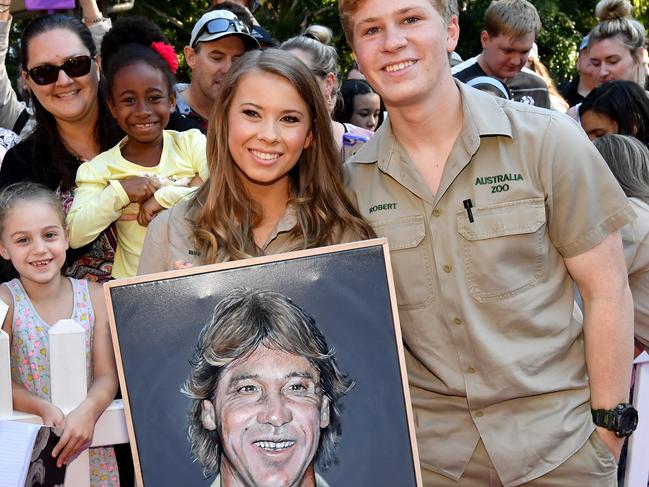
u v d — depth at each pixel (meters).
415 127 2.56
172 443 2.32
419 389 2.65
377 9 2.45
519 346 2.51
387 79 2.47
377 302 2.40
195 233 2.63
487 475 2.59
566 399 2.57
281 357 2.36
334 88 4.84
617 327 2.56
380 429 2.36
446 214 2.54
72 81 3.49
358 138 4.65
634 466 3.07
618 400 2.60
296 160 2.62
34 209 2.99
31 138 3.64
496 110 2.56
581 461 2.57
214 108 2.65
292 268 2.39
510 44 5.69
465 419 2.58
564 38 16.02
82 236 3.32
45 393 3.04
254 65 2.57
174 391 2.33
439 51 2.47
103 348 3.09
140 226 3.43
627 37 5.88
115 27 3.74
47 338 3.02
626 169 3.49
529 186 2.50
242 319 2.36
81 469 2.69
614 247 2.56
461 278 2.52
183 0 15.02
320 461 2.35
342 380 2.37
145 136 3.58
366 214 2.67
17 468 2.44
